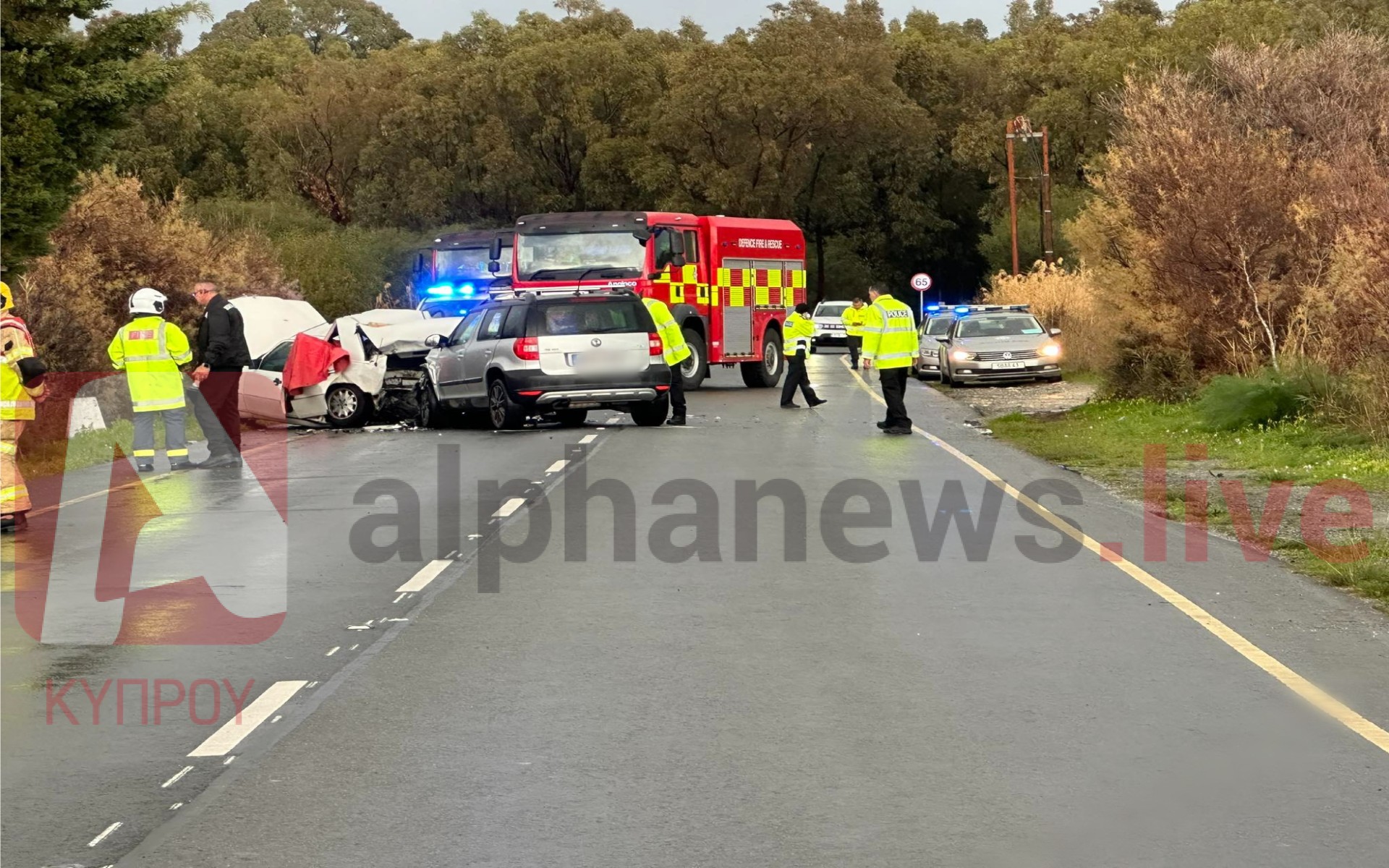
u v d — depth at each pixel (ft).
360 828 18.76
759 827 18.71
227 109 287.28
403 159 271.28
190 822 19.06
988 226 305.12
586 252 100.89
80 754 22.07
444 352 84.79
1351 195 77.15
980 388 116.47
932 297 317.42
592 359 79.05
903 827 18.66
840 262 304.50
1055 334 118.01
